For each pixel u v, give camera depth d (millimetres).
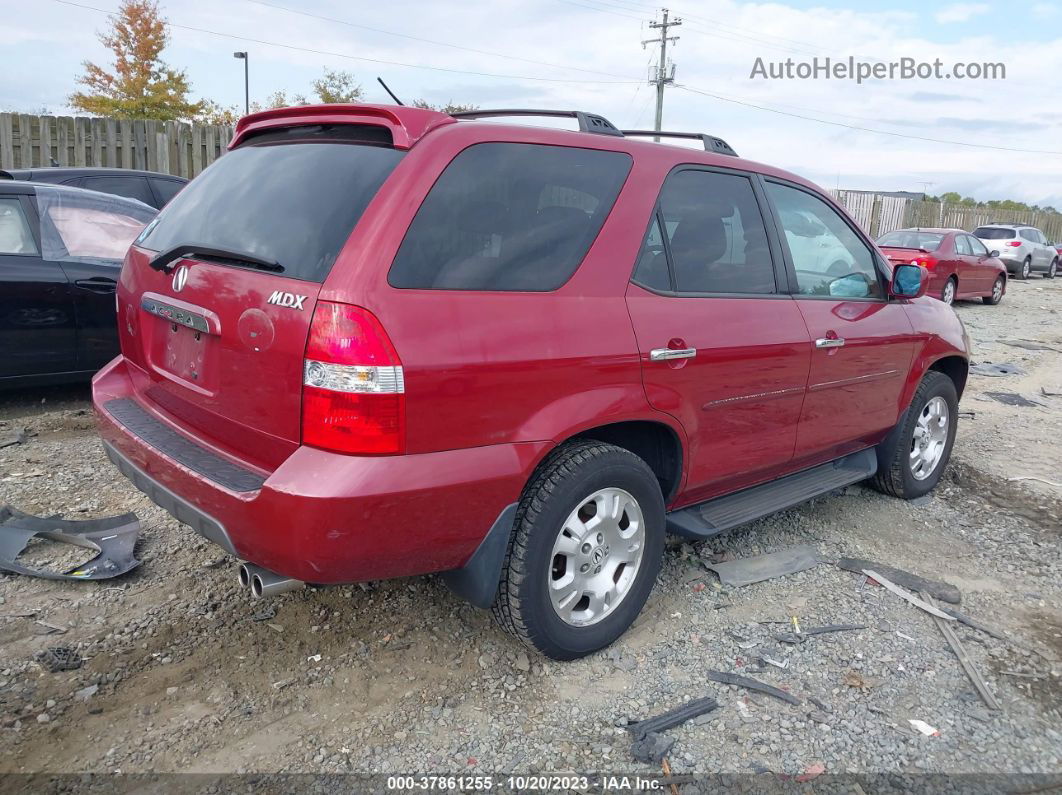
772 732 2725
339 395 2307
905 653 3248
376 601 3422
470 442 2527
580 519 2986
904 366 4527
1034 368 10023
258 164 2949
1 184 5602
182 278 2834
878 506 4879
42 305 5484
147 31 24734
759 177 3770
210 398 2740
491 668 3012
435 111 2725
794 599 3645
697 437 3305
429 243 2490
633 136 3523
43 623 3150
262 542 2402
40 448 5008
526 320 2645
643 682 2973
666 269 3193
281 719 2688
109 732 2582
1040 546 4391
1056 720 2879
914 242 16062
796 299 3799
